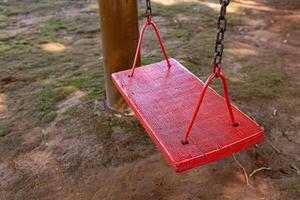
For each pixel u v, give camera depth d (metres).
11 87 3.25
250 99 3.06
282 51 3.96
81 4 5.46
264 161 2.38
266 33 4.45
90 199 2.10
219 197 2.10
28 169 2.33
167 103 1.89
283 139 2.60
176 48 3.99
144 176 2.25
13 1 5.56
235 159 2.38
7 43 4.12
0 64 3.64
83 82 3.31
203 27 4.62
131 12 2.54
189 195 2.11
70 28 4.55
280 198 2.08
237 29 4.57
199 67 3.56
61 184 2.21
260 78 3.39
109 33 2.56
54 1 5.59
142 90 2.04
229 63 3.68
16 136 2.63
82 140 2.57
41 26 4.61
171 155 1.48
